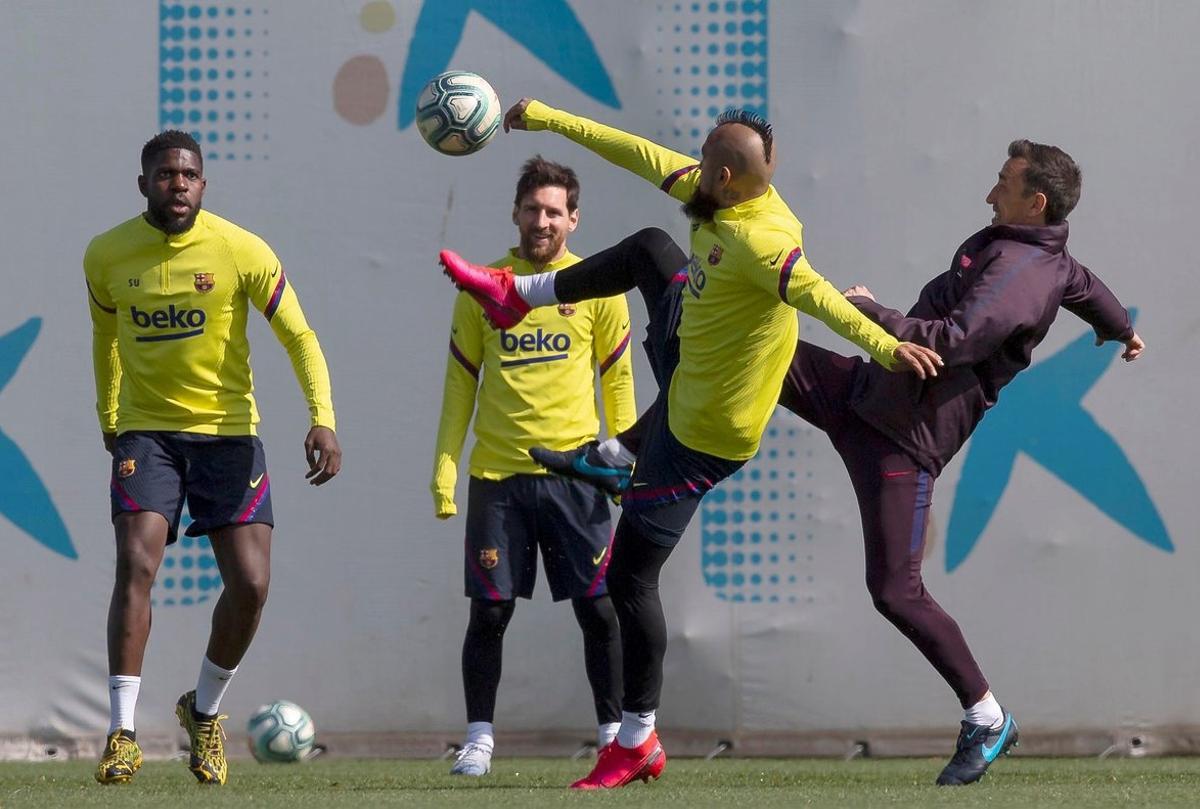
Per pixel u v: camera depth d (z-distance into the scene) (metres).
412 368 21.34
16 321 21.30
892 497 14.70
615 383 18.80
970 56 21.25
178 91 21.44
